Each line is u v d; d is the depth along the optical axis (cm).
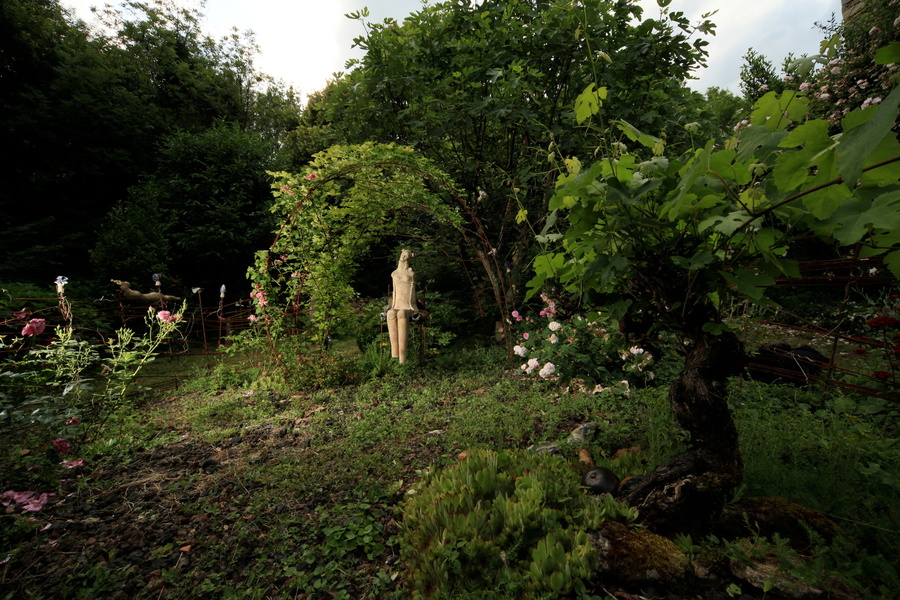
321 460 303
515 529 180
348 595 174
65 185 1027
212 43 1817
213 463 313
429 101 546
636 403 339
